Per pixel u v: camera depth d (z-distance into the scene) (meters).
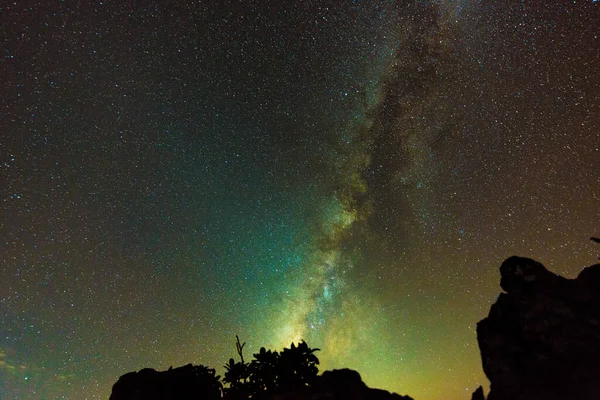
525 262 8.40
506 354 7.63
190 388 9.54
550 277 8.07
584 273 7.90
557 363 7.05
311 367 9.62
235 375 9.86
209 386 9.79
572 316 7.41
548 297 7.77
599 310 7.34
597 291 7.56
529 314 7.70
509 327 7.91
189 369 9.93
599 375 6.67
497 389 7.36
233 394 9.62
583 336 7.13
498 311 8.20
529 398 6.96
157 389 9.30
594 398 6.50
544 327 7.45
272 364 9.73
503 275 8.48
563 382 6.86
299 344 9.98
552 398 6.80
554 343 7.24
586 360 6.88
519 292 8.09
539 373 7.11
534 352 7.35
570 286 7.84
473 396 7.43
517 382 7.22
